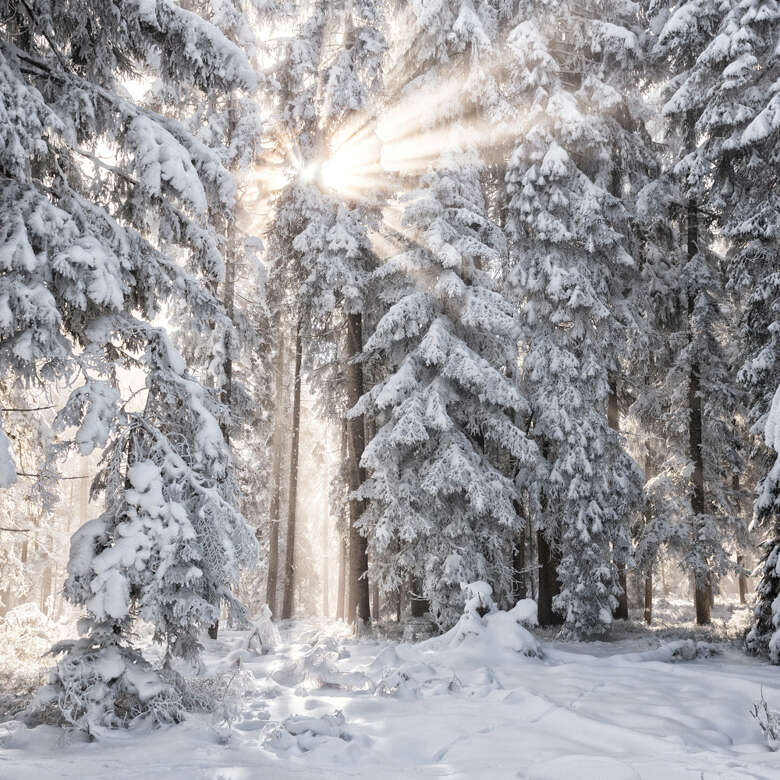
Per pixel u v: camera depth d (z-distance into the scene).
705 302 20.56
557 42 21.34
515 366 19.25
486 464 17.81
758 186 16.86
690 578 20.75
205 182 9.62
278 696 9.66
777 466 13.75
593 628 17.83
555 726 7.84
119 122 8.95
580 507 18.02
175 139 9.20
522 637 12.93
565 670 11.24
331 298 18.22
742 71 16.22
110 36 9.06
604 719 8.06
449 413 18.53
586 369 18.83
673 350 22.36
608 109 19.89
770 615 13.80
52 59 9.37
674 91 19.62
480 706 8.77
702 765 6.18
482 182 21.59
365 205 19.47
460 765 6.50
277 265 20.52
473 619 13.34
